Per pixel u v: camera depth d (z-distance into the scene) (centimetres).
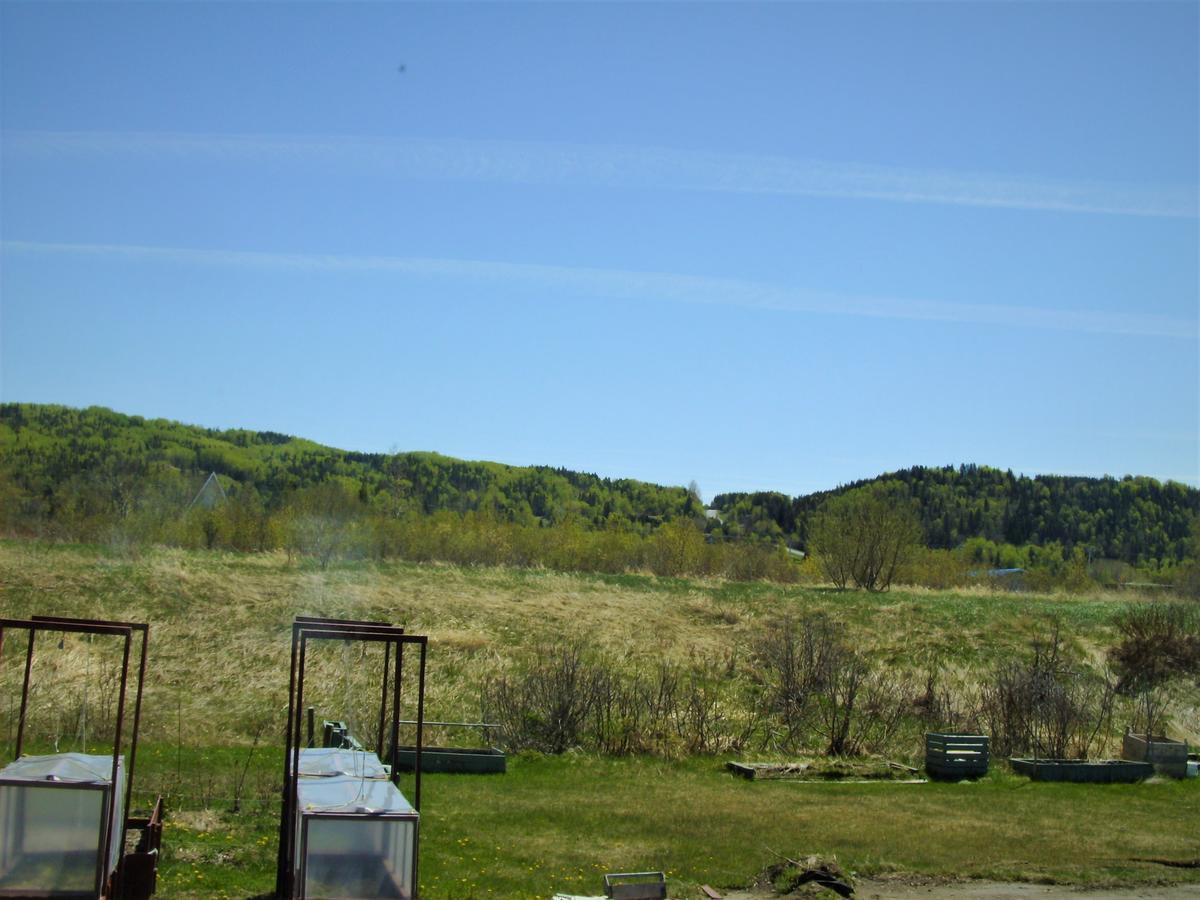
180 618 3183
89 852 955
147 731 2120
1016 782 2172
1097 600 4844
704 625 3866
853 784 2098
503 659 3070
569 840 1540
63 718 2117
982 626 3881
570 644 3334
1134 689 3231
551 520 11619
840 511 5400
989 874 1466
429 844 1462
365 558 4866
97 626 1058
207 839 1363
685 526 5981
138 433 12450
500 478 13075
